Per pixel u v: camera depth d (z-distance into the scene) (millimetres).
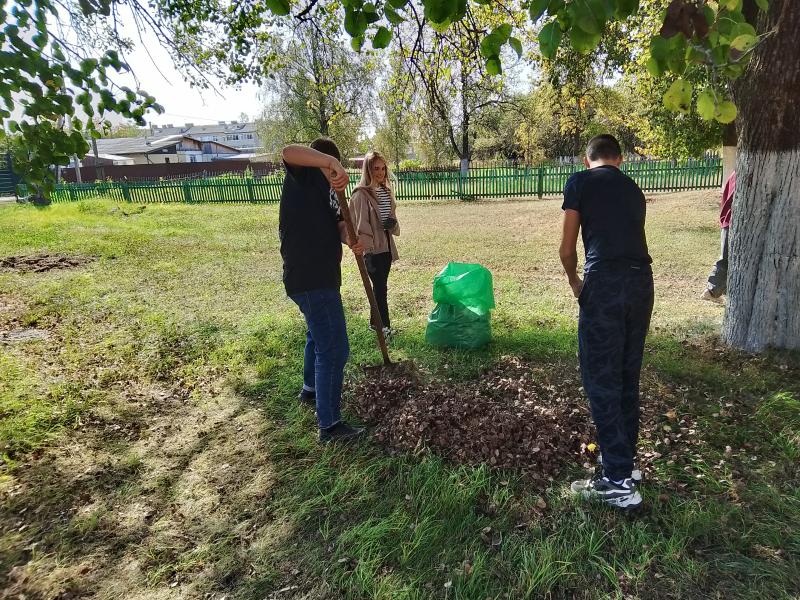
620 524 2412
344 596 2109
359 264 3564
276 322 5496
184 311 6090
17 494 2795
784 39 3523
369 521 2467
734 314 4227
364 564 2217
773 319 4000
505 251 9641
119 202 21828
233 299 6578
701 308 5641
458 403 3324
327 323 3045
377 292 4918
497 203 19750
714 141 10539
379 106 25984
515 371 4012
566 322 5211
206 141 69812
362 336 4918
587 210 2453
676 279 7074
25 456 3152
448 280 4496
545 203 18844
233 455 3119
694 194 17500
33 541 2486
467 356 4348
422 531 2389
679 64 1797
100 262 9078
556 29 1717
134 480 2918
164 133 101000
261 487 2807
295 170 2980
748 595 2027
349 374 4055
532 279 7359
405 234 12203
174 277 7879
